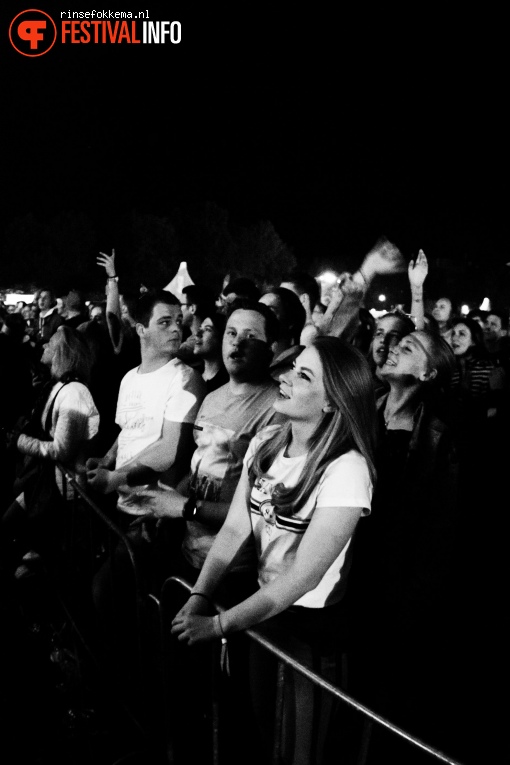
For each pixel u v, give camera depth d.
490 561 5.34
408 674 3.79
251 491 2.60
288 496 2.42
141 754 3.08
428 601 3.41
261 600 2.30
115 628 3.50
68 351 4.60
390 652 3.57
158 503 3.55
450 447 3.48
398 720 3.39
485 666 3.99
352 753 2.44
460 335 7.36
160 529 3.67
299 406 2.43
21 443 4.65
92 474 3.89
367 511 2.39
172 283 8.91
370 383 2.44
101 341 6.75
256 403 3.31
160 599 2.79
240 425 3.28
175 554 3.66
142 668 3.04
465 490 5.61
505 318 9.00
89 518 3.88
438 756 1.76
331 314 5.08
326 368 2.40
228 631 2.30
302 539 2.36
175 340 3.91
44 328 10.06
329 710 2.46
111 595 3.54
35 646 4.31
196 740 2.84
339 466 2.36
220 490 3.27
